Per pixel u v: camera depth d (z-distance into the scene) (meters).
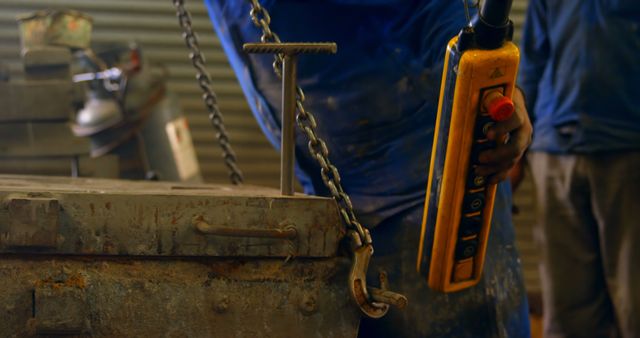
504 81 1.33
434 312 1.62
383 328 1.64
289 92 1.25
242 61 1.81
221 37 1.89
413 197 1.64
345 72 1.66
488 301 1.61
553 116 2.92
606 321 2.96
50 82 2.58
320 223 1.21
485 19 1.30
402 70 1.64
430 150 1.64
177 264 1.20
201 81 2.11
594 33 2.79
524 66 3.04
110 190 1.23
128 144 3.28
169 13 5.03
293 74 1.25
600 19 2.78
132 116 3.24
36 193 1.16
